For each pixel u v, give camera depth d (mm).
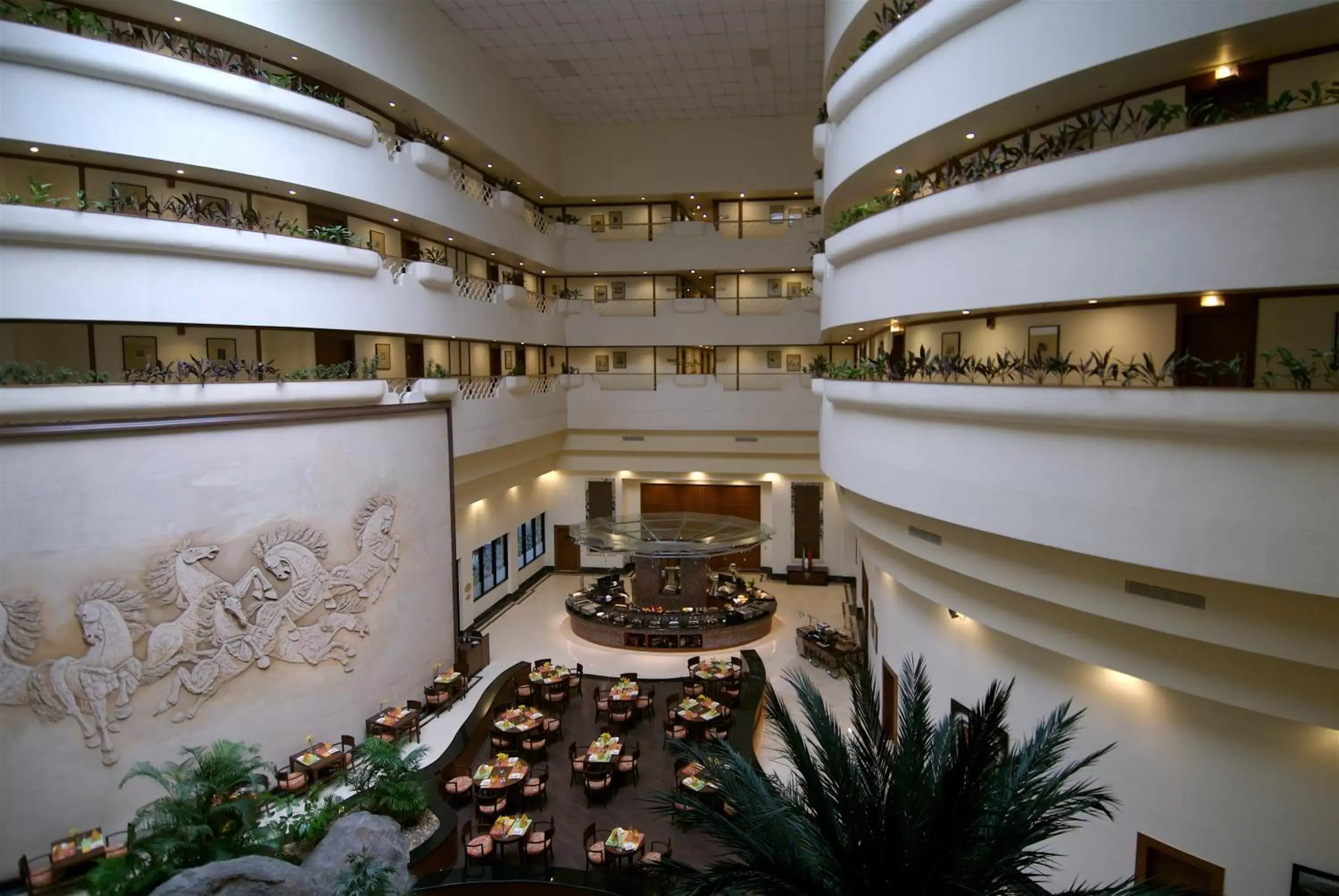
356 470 15008
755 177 25844
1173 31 7977
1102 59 8609
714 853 12047
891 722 15617
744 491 28438
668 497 28891
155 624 11570
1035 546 9953
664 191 26234
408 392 16938
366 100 17219
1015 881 5336
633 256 26578
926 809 5418
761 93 23656
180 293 12234
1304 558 7148
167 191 13375
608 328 27000
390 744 12852
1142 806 9641
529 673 18172
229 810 10570
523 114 23188
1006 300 9867
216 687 12367
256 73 13430
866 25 13719
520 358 26391
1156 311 9914
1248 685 8203
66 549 10641
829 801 5664
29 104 10672
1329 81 8102
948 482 10922
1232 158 7410
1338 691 7668
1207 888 9039
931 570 12602
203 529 12172
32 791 10383
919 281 11508
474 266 22953
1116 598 9008
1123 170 8211
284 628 13453
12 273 10539
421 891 10898
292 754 13586
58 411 10703
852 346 27156
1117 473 8492
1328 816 8195
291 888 9406
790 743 6012
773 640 21719
